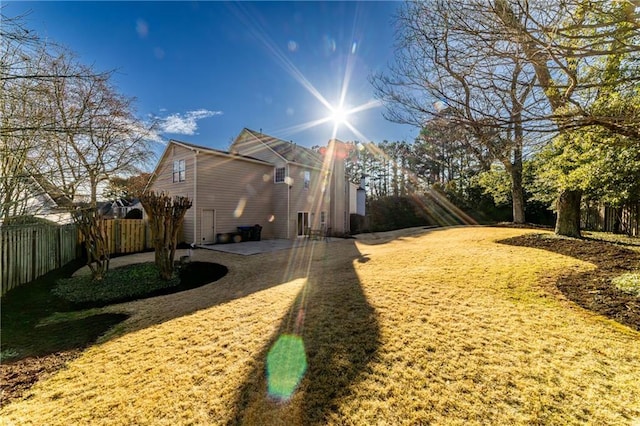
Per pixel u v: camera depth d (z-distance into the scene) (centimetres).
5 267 560
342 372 250
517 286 438
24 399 236
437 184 2431
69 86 784
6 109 514
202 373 259
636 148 501
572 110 350
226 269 796
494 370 241
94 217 664
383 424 194
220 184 1423
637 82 366
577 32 294
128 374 264
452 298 399
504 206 2109
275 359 275
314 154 2125
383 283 484
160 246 671
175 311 436
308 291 480
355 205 2517
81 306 509
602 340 281
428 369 247
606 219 1117
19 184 696
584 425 184
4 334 377
